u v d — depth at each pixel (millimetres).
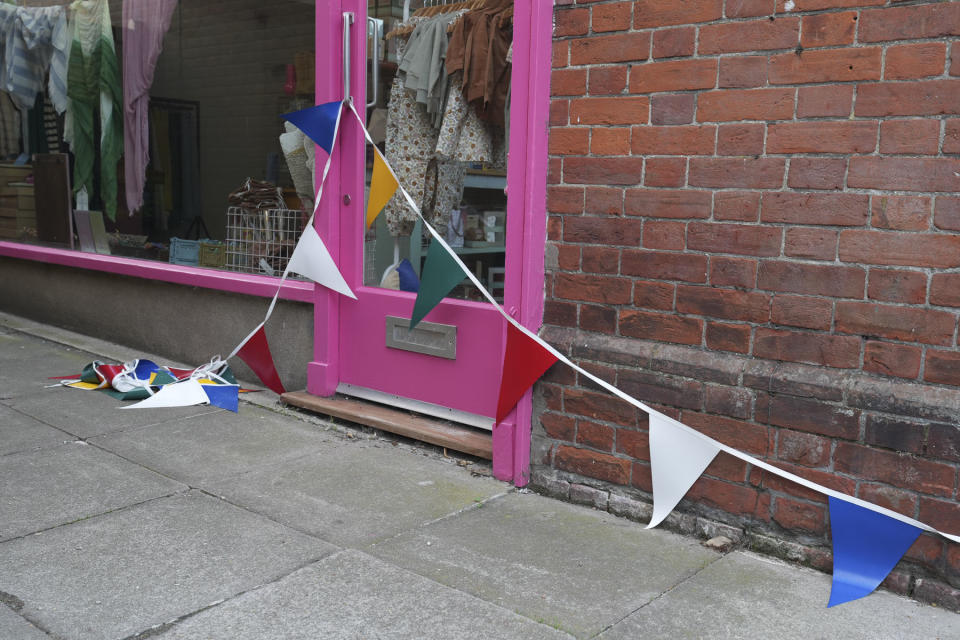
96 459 3730
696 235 3018
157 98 5844
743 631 2438
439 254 3588
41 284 6703
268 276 5039
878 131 2619
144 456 3789
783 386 2846
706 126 2951
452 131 3889
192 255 5625
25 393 4773
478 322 3789
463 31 3836
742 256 2926
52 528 3010
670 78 3010
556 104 3297
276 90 4957
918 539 2646
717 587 2697
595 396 3303
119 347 5957
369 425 4094
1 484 3406
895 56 2572
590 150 3230
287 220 4938
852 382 2727
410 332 4086
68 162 6586
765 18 2793
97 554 2816
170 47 5711
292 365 4793
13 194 7113
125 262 5848
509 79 3635
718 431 3004
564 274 3361
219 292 5199
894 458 2656
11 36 6969
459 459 3814
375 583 2666
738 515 3000
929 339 2598
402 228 4141
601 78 3172
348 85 4203
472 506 3326
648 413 3129
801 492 2857
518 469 3521
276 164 5000
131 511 3178
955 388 2572
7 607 2463
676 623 2473
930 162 2541
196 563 2770
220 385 4793
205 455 3822
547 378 3428
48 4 6672
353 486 3492
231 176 5359
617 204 3188
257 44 5051
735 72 2871
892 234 2627
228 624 2400
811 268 2789
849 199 2691
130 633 2342
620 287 3219
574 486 3383
